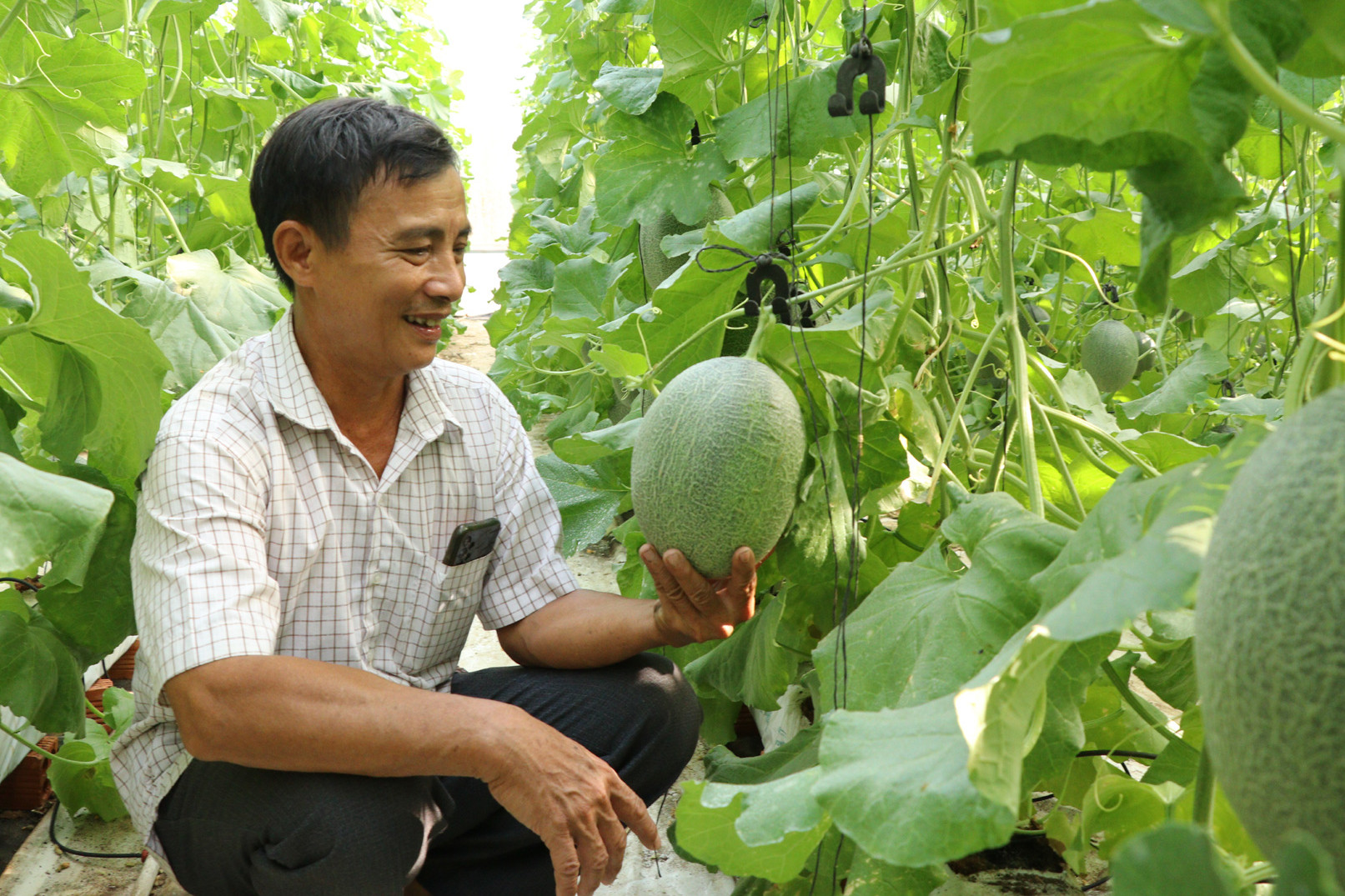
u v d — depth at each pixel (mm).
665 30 2090
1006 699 785
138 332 1517
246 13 3527
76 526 1312
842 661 1224
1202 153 756
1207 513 747
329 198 1411
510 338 4559
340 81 4914
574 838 1398
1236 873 955
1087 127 769
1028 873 1754
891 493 1646
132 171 2660
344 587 1577
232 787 1463
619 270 2920
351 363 1521
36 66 2035
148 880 1911
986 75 722
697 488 1344
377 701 1369
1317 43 811
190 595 1380
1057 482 1902
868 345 1684
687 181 2150
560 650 1711
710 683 1812
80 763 1864
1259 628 578
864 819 809
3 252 1501
